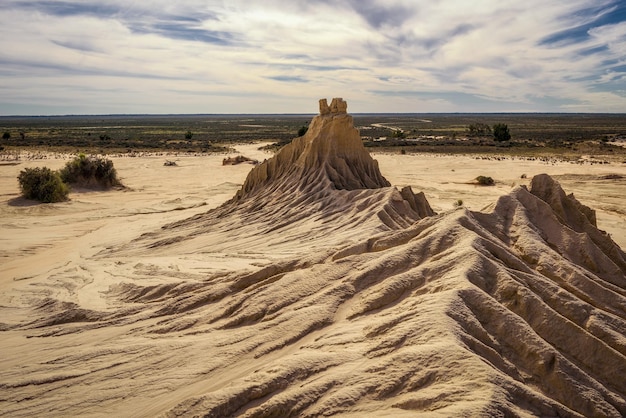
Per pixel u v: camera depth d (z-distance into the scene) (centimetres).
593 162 7181
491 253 1192
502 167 6756
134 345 1148
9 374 1068
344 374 835
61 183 4591
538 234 1379
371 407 751
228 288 1422
